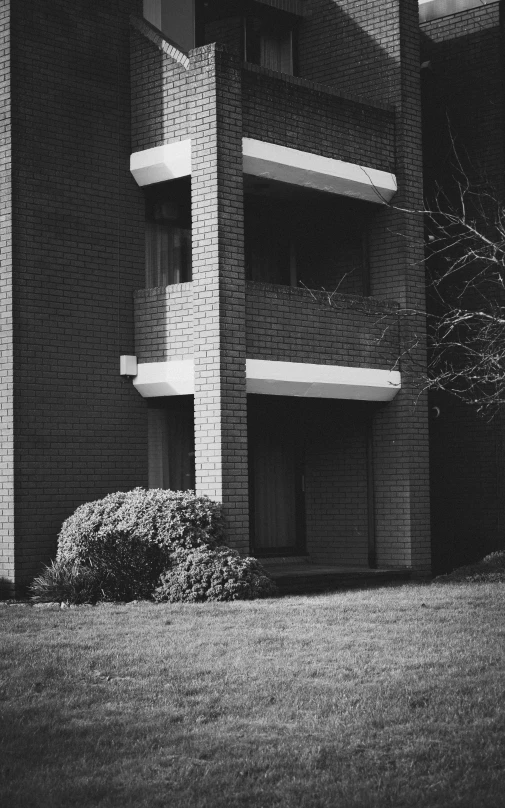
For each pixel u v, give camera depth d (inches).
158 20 723.4
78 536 601.6
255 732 319.6
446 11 853.8
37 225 642.2
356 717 333.4
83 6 674.2
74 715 340.2
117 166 685.9
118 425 676.7
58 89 658.2
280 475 794.8
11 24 636.7
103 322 671.8
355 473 777.6
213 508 614.2
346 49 800.9
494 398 761.0
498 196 820.6
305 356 692.7
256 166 674.8
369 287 772.6
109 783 277.3
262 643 438.3
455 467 833.5
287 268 800.9
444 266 836.0
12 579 620.7
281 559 784.9
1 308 633.6
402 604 544.1
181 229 719.7
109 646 437.1
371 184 741.9
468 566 727.1
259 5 810.8
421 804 260.1
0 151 638.5
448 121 815.7
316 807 259.1
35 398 636.1
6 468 627.5
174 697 357.7
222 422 635.5
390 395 748.0
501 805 258.1
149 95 684.7
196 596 568.1
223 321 640.4
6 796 267.9
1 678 386.9
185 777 281.1
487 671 390.0
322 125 717.9
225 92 652.1
